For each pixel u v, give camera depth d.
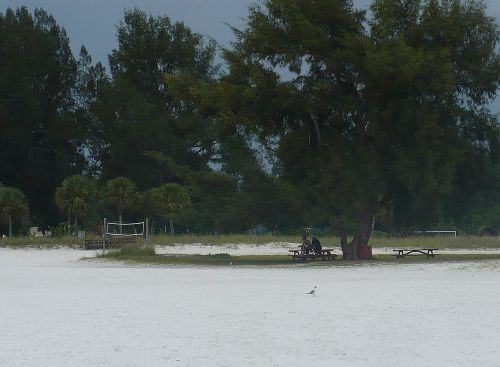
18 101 117.19
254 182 65.31
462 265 46.78
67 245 78.75
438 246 78.44
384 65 50.81
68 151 128.25
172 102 128.25
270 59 56.56
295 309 24.53
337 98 54.91
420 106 54.44
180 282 36.41
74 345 17.80
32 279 38.69
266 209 62.50
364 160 54.66
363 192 55.81
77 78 129.38
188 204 101.75
